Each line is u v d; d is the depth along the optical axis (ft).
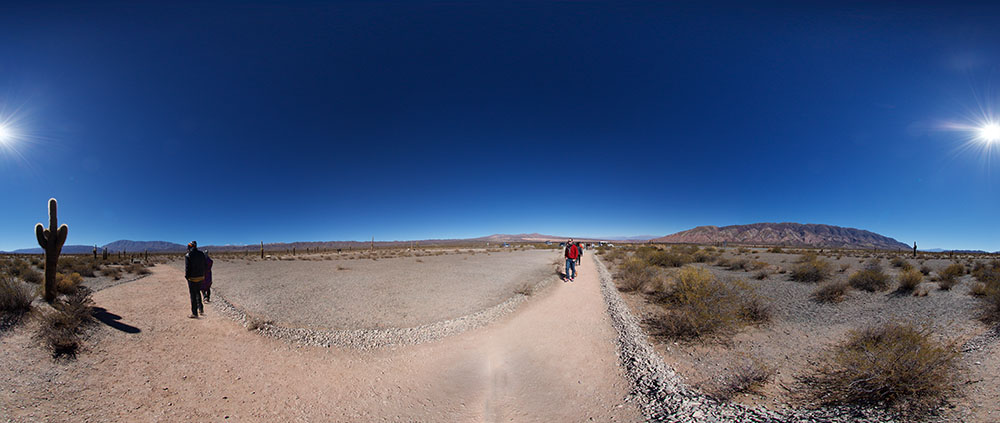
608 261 91.71
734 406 13.44
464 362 19.62
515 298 37.40
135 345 19.85
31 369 15.46
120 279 54.49
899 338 16.60
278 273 68.33
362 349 21.45
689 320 23.58
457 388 16.26
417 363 19.40
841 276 51.83
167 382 15.66
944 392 13.00
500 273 64.95
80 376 15.48
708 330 23.76
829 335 23.16
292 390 15.58
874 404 12.87
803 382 15.88
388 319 28.91
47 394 13.70
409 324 27.32
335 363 19.10
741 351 20.30
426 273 65.98
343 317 29.50
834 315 28.50
